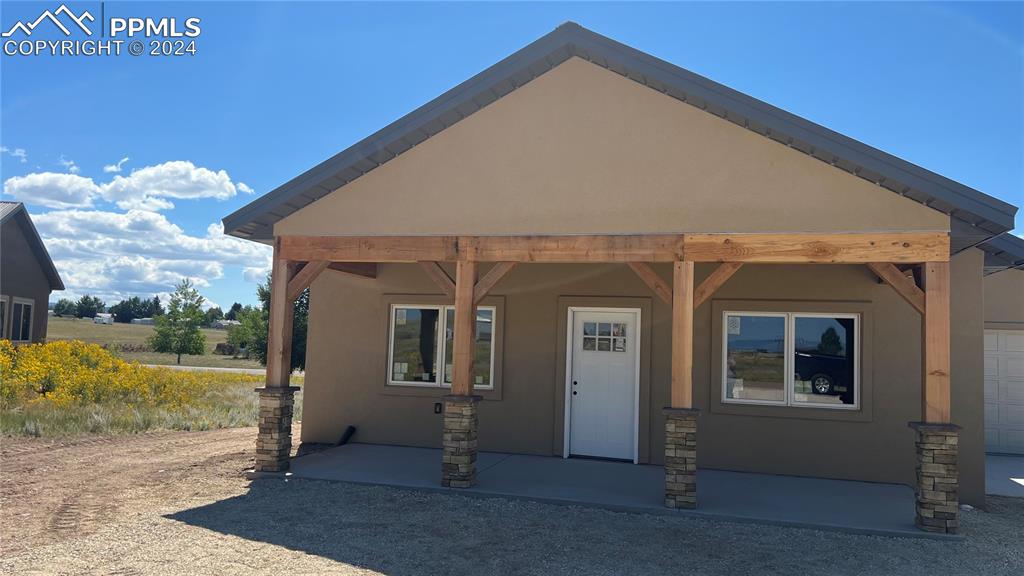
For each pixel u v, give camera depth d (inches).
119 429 500.7
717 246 303.7
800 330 383.6
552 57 325.1
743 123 303.4
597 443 405.4
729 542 260.2
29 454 409.7
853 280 374.3
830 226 293.1
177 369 1264.8
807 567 234.8
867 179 290.8
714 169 307.1
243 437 494.0
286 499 308.7
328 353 451.8
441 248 337.4
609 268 408.5
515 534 263.3
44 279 1069.8
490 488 325.4
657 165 314.0
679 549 250.4
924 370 280.8
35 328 1048.2
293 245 356.5
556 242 323.3
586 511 298.0
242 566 221.9
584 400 409.7
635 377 401.1
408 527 269.3
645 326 399.5
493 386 422.0
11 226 983.6
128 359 1499.8
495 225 331.3
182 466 380.2
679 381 301.4
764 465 377.7
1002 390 512.1
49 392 624.1
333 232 351.9
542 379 414.0
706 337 390.9
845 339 377.7
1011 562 245.9
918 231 285.3
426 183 342.3
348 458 391.9
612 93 322.3
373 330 445.7
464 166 338.3
